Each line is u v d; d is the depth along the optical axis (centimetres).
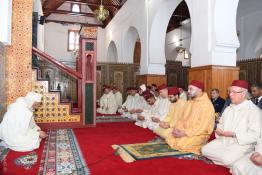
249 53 920
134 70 1147
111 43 1548
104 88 860
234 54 502
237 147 286
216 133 300
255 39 902
